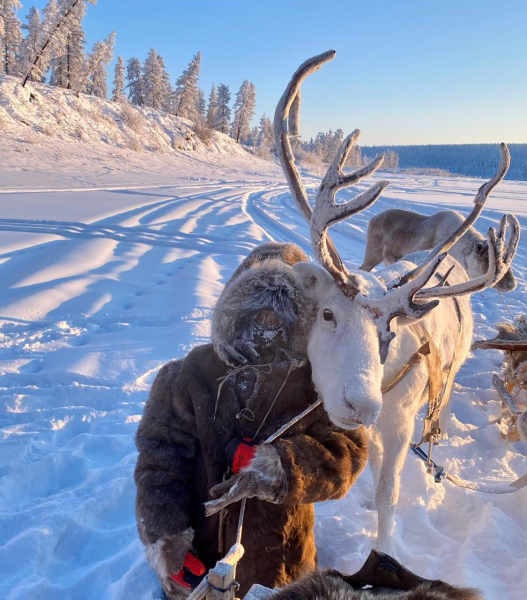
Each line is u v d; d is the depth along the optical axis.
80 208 16.45
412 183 49.34
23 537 2.91
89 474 3.64
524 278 10.79
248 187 36.91
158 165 47.44
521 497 3.50
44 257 9.23
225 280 8.95
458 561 2.89
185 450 2.21
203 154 70.25
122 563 2.83
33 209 15.36
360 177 2.09
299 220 19.20
